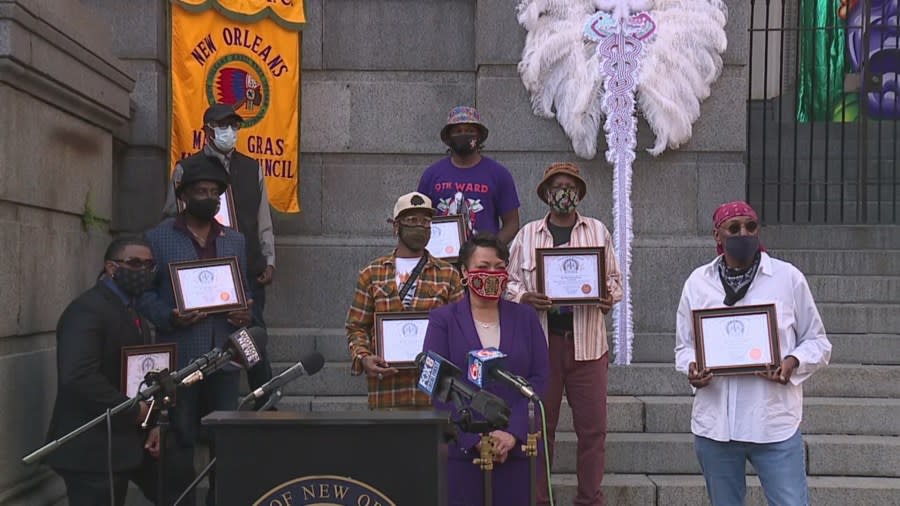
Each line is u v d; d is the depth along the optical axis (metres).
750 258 4.57
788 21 11.18
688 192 8.00
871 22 10.95
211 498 5.59
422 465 2.91
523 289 5.73
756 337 4.49
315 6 8.30
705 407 4.64
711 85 7.98
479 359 3.74
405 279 5.27
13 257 5.16
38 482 5.39
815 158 10.34
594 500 5.68
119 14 7.78
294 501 2.91
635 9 7.87
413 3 8.31
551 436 5.75
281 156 7.68
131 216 7.75
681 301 4.84
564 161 8.01
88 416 4.77
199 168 5.49
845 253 8.54
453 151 6.46
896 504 6.07
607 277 5.73
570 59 7.88
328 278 8.10
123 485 4.95
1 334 5.02
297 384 7.24
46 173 5.65
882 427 6.68
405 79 8.32
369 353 5.12
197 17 7.47
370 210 8.28
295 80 7.68
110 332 4.79
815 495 6.11
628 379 7.20
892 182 9.99
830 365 7.29
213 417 2.95
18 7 5.03
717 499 4.70
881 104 10.86
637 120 7.92
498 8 8.01
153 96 7.77
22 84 5.25
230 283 5.34
